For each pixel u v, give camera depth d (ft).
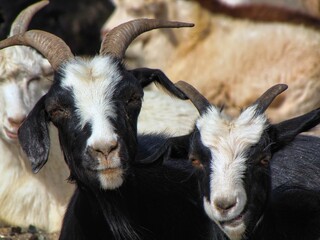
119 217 42.93
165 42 71.82
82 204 43.42
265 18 71.72
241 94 70.85
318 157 47.78
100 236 43.42
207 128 40.83
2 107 51.60
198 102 42.11
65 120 41.29
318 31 71.92
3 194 53.93
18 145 53.11
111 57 42.42
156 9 70.85
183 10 71.51
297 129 41.50
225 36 71.61
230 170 39.81
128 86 41.50
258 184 40.37
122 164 40.14
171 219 43.98
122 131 40.70
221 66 71.05
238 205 39.37
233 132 40.55
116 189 41.86
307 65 70.90
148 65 72.02
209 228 43.42
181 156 42.27
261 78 70.74
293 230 44.06
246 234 40.78
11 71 51.34
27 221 53.78
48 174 53.67
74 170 41.65
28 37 44.11
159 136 48.88
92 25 81.35
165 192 44.11
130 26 44.04
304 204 44.65
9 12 73.56
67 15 80.74
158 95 58.65
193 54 71.51
